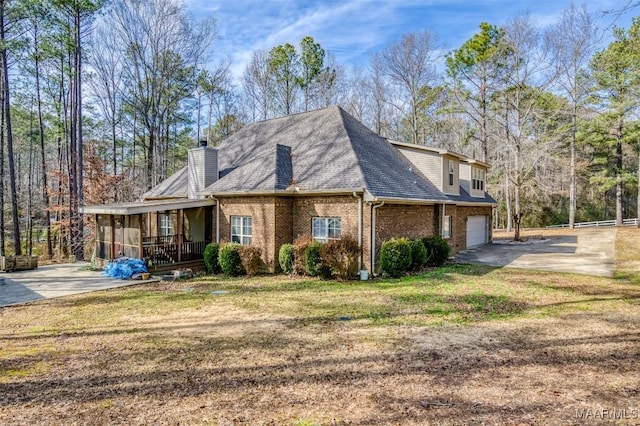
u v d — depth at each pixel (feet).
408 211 50.31
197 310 30.01
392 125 133.18
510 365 18.54
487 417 13.80
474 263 53.52
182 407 14.82
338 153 49.19
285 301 32.48
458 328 24.47
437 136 129.49
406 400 15.19
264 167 49.88
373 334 23.45
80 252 67.41
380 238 44.27
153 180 92.43
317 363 19.04
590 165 119.03
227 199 50.62
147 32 89.81
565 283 38.78
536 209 128.77
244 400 15.33
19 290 38.81
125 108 93.61
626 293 33.94
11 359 20.15
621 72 97.50
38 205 94.32
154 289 38.83
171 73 93.61
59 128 83.25
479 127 111.04
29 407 14.96
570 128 104.42
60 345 22.33
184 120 104.99
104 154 92.84
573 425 13.21
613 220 122.42
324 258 41.45
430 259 51.06
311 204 46.68
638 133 98.63
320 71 131.23
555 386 16.24
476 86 104.27
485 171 81.51
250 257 44.60
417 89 122.01
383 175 48.26
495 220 134.72
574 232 94.27
